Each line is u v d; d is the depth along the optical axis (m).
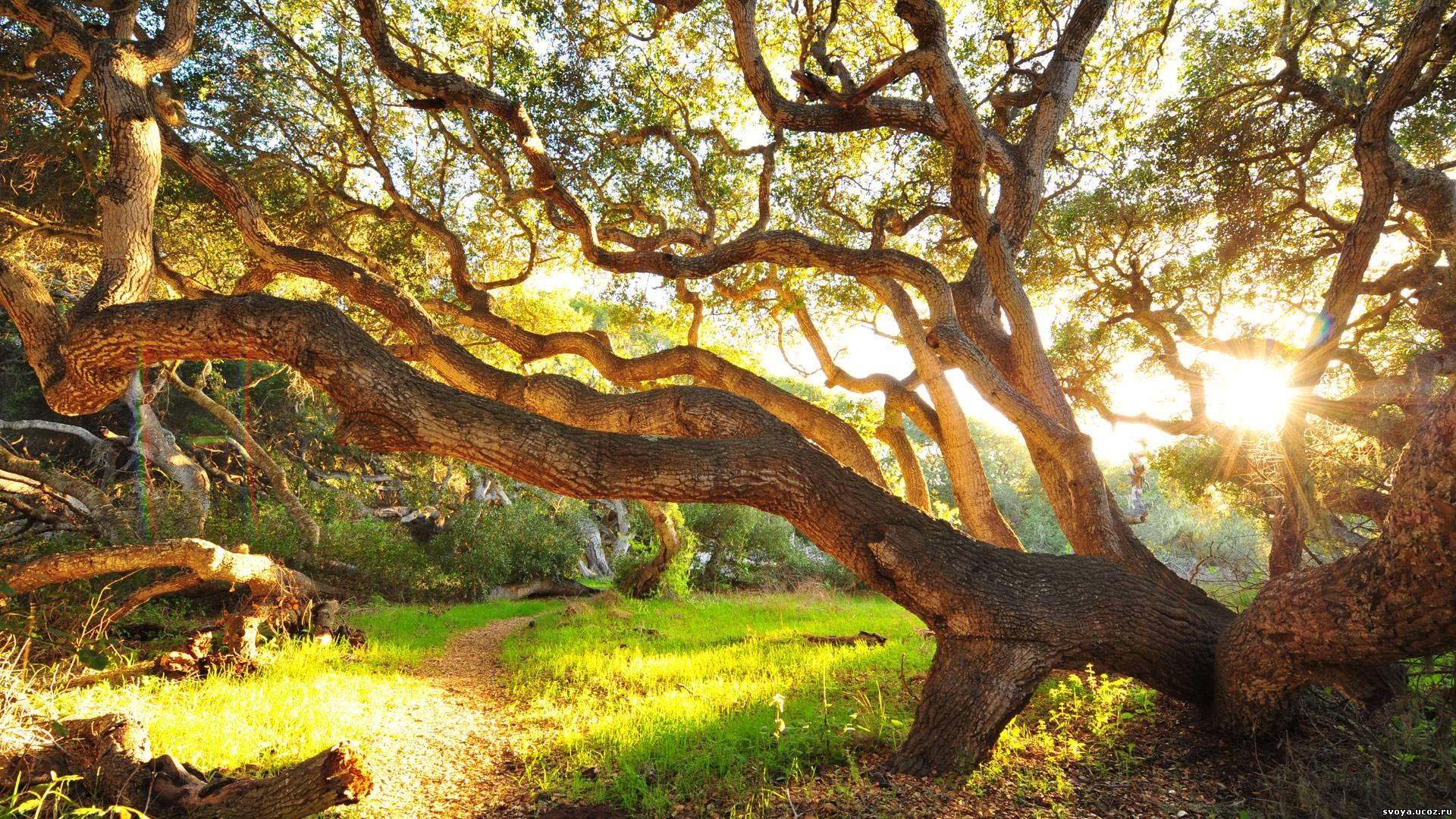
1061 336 15.14
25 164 11.27
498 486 26.05
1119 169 12.55
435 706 7.03
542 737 5.80
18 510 10.01
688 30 10.98
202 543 8.39
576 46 10.40
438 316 14.79
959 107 6.34
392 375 4.77
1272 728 4.60
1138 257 13.59
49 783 3.69
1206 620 5.03
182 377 23.41
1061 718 5.34
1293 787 3.97
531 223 13.66
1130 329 15.18
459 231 14.03
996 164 8.70
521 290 18.12
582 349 9.45
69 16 6.75
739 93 11.66
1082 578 5.05
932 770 4.48
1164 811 3.88
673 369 9.00
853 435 8.58
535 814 4.21
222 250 13.42
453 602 19.30
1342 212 12.67
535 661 9.52
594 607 15.80
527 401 6.12
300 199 12.60
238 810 3.39
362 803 4.35
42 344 5.75
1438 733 3.83
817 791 4.19
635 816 4.05
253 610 8.85
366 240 14.41
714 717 5.82
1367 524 9.60
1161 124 11.96
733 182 12.20
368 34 6.25
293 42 10.41
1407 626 3.65
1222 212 12.33
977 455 8.57
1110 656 4.87
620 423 5.73
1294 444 8.70
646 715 5.95
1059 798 4.05
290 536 15.46
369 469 27.69
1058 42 9.03
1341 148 11.52
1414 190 8.69
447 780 4.88
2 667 4.74
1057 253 14.08
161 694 6.43
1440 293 9.16
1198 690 4.93
